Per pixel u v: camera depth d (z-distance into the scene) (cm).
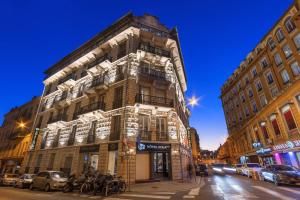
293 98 1881
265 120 2503
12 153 3108
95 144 1717
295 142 1867
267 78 2995
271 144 2350
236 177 2050
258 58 3178
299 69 2359
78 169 1764
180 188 1177
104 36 2370
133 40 1998
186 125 2873
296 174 1144
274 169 1343
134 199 819
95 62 2222
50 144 2295
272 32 2830
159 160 1714
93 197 919
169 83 1861
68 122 2191
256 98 3281
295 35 2405
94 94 2045
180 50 2503
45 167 2170
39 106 2973
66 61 2889
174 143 1669
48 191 1262
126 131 1547
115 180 1037
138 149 1473
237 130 3888
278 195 828
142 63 1919
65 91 2611
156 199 811
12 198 910
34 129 2762
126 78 1786
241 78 3809
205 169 2367
